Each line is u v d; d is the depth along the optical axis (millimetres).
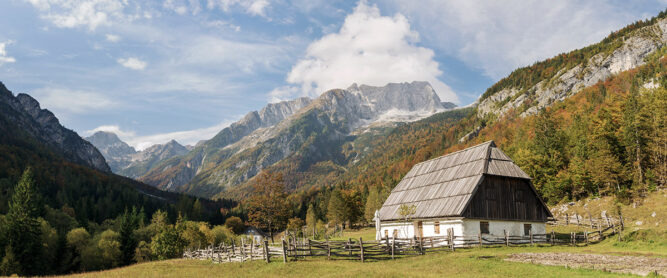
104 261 89188
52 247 90750
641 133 68625
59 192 174000
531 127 157750
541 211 44125
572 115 136500
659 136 65812
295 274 25703
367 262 30719
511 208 42156
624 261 25438
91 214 151250
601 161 68188
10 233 81125
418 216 43688
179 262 41781
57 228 114062
